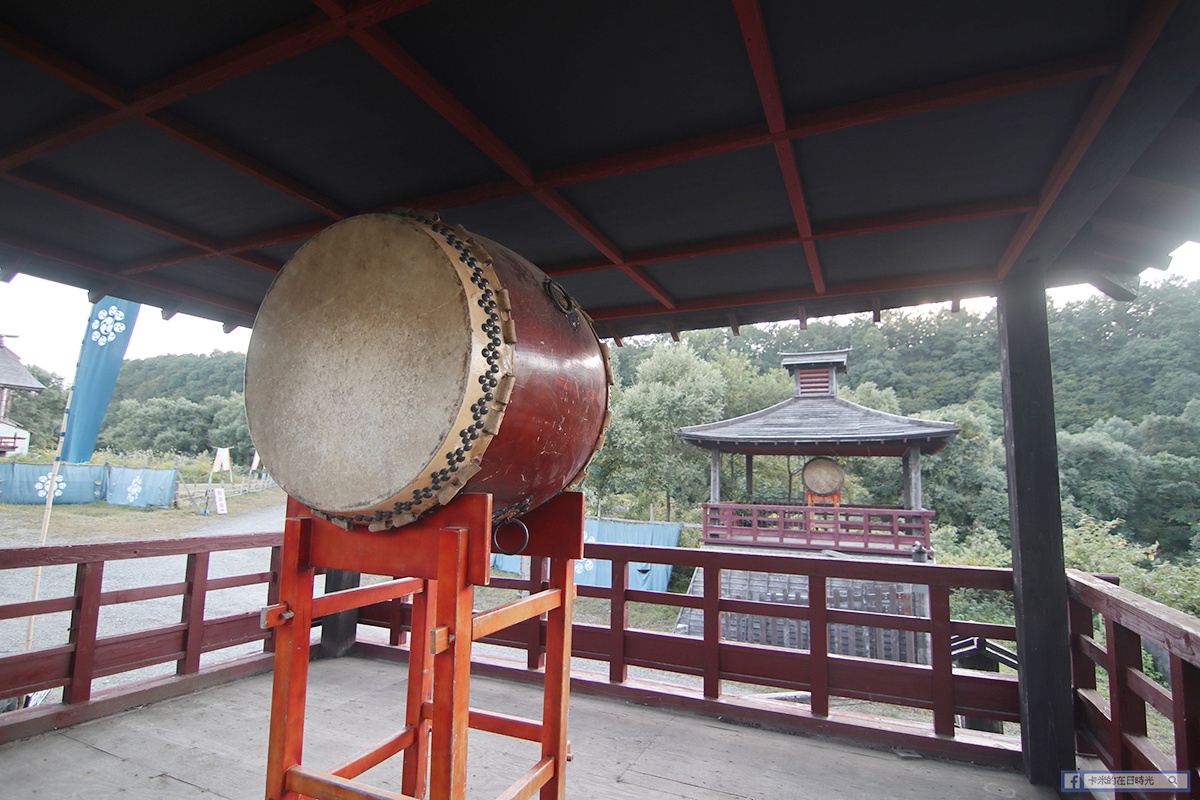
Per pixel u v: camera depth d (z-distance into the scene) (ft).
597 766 10.36
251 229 10.25
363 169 8.40
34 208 9.27
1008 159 7.50
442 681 5.56
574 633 14.17
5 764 9.64
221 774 9.68
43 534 21.26
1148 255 9.36
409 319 5.67
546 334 6.42
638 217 9.64
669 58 6.07
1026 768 10.15
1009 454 10.52
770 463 79.77
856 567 11.87
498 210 9.44
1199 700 6.64
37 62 5.87
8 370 89.10
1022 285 10.48
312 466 6.01
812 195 8.64
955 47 5.73
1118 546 44.39
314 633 17.25
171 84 6.22
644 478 71.26
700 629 39.60
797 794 9.62
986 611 45.27
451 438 5.28
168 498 75.36
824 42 5.68
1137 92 5.72
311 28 5.41
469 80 6.44
